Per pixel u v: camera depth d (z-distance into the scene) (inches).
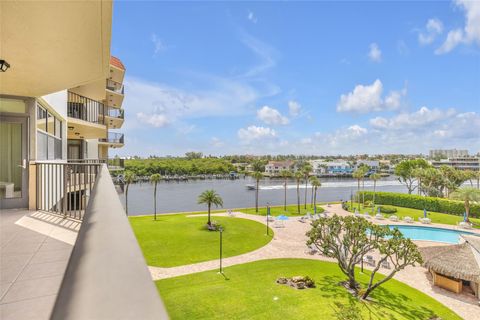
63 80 240.8
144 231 1190.9
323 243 706.8
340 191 3486.7
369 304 593.6
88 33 167.9
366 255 885.8
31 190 255.0
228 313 544.4
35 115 277.3
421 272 818.2
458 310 603.8
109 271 30.5
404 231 1295.5
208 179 5073.8
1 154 258.2
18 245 157.8
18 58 197.5
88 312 22.3
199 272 754.2
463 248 750.5
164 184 4055.1
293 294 624.1
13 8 137.7
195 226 1304.1
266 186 3919.8
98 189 82.7
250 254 927.7
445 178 2085.4
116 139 1190.3
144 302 24.2
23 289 110.4
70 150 855.7
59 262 135.6
